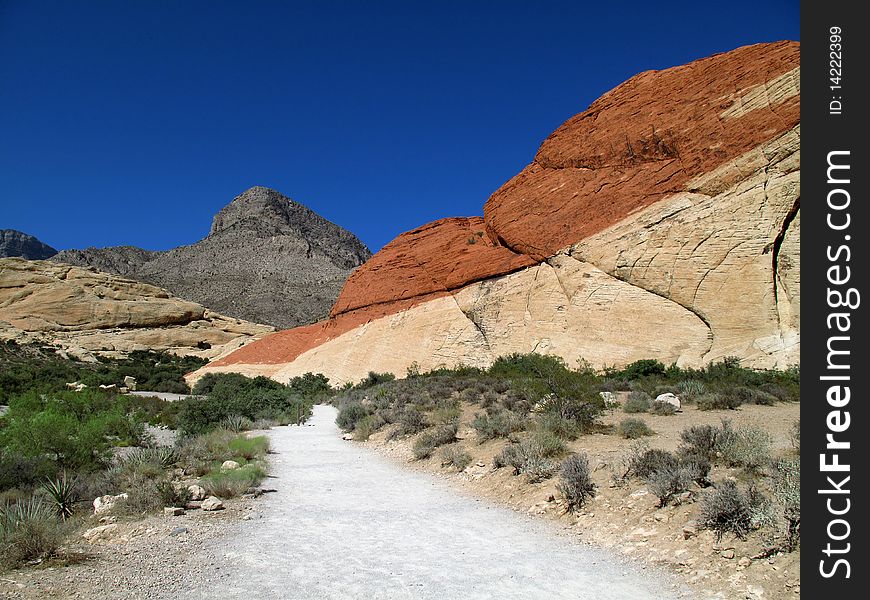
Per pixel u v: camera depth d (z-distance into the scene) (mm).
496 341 39219
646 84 41156
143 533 8570
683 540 7414
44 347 78000
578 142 43344
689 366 29750
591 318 34406
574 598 6172
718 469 9602
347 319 56219
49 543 7301
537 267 39906
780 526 6902
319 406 38625
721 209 32375
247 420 24922
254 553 7668
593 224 38125
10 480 12102
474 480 12594
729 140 33781
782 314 29250
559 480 10539
